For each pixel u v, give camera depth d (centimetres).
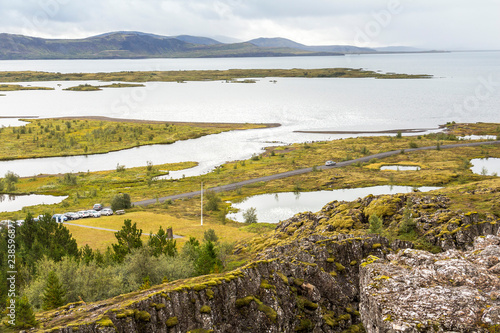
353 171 18262
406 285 2416
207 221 12019
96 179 18412
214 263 6041
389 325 2139
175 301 3975
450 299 2227
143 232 10312
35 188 17012
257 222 12081
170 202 14438
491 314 2062
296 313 4456
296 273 4794
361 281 2800
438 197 7388
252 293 4334
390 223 6944
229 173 18912
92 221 11569
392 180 15975
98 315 3716
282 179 17525
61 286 4947
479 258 2628
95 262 6100
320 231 7038
